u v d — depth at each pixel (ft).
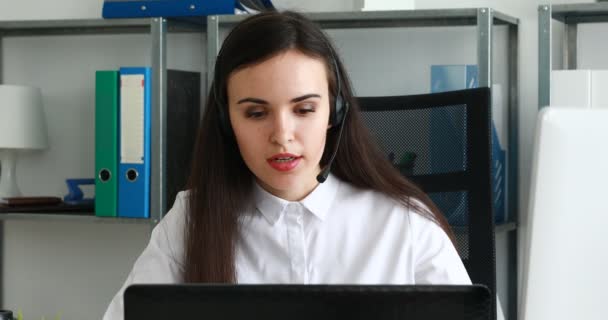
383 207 4.51
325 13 7.63
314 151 3.70
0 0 9.73
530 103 8.20
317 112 3.68
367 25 8.17
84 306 9.53
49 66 9.64
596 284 2.54
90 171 9.48
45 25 8.56
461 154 5.60
